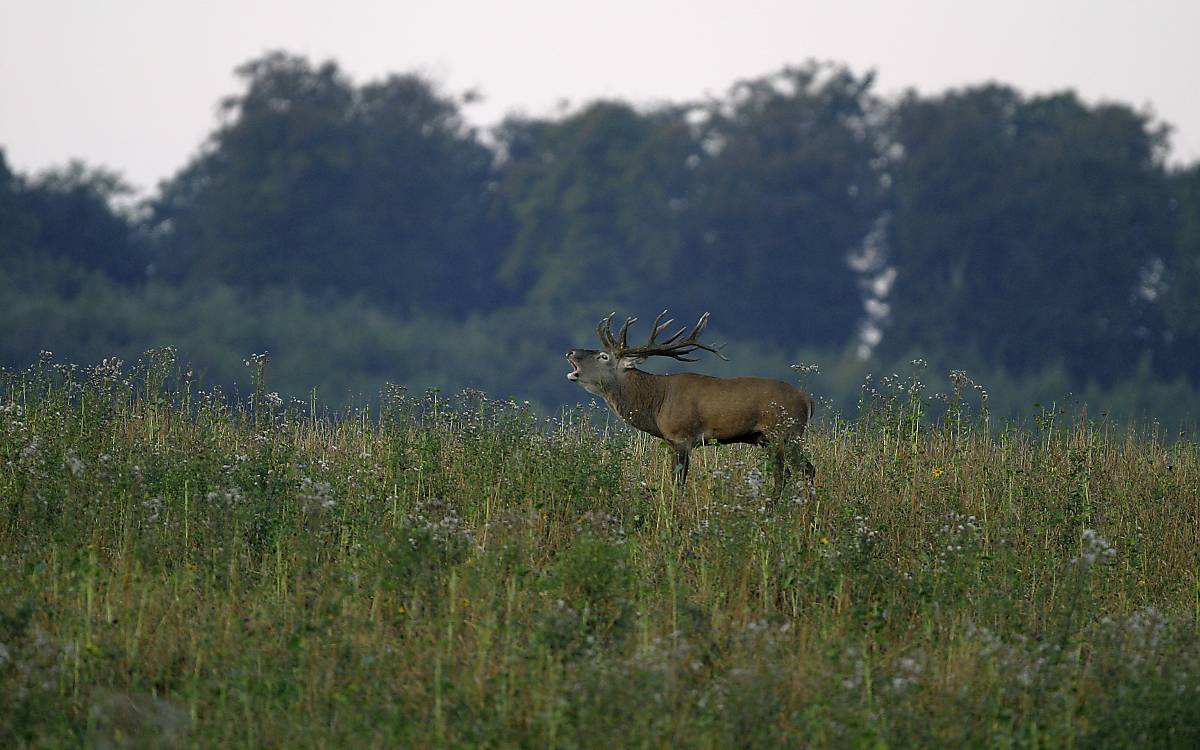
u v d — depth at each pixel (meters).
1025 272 72.50
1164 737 10.13
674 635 10.91
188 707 10.42
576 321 74.31
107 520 13.02
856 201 81.50
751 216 77.69
